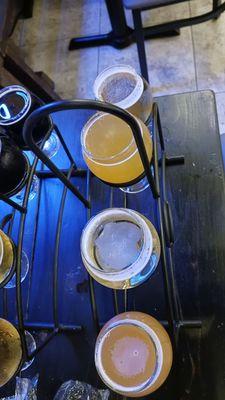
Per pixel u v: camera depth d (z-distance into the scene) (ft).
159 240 1.22
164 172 1.51
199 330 1.37
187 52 3.89
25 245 1.62
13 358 1.21
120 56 4.05
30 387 1.37
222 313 1.38
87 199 1.52
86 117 1.82
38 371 1.43
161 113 1.77
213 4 3.63
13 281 1.52
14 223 1.66
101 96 1.31
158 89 3.79
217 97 3.62
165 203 1.42
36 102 1.39
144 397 1.33
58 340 1.45
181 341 1.36
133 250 1.13
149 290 1.44
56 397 1.31
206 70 3.77
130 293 1.45
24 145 1.43
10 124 1.35
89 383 1.38
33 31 4.44
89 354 1.42
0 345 1.22
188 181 1.61
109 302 1.46
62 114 1.84
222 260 1.45
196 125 1.72
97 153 1.17
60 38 4.33
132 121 0.99
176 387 1.32
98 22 4.32
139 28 3.24
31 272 1.56
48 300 1.53
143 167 1.18
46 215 1.65
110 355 1.10
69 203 1.65
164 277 1.24
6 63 3.22
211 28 3.92
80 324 1.46
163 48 3.96
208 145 1.66
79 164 1.69
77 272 1.53
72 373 1.40
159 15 4.12
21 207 1.34
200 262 1.46
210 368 1.32
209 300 1.40
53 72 4.15
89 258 1.10
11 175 1.30
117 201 1.60
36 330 1.46
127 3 3.02
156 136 1.41
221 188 1.57
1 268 1.20
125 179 1.21
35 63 4.24
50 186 1.69
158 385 1.09
